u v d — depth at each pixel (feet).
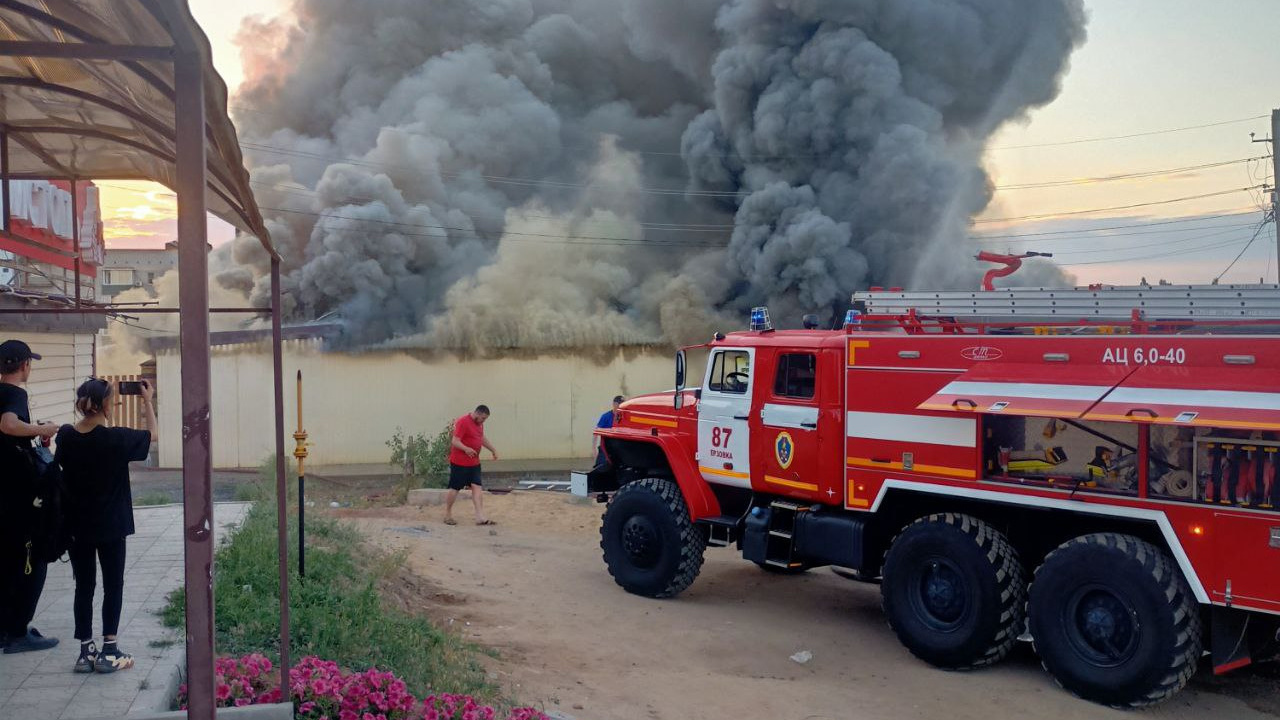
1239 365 20.54
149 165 17.85
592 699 21.66
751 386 30.22
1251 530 19.86
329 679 16.22
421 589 31.07
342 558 27.89
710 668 24.97
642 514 32.45
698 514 31.37
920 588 25.50
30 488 16.96
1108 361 22.49
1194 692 23.09
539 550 40.52
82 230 38.75
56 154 17.16
